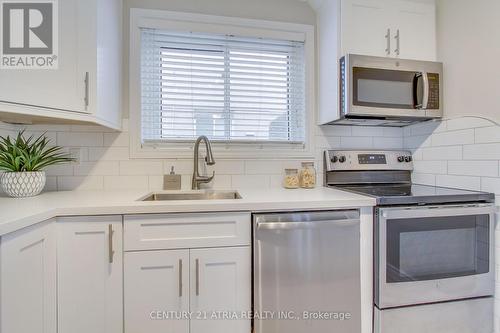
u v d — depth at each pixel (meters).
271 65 1.94
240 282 1.23
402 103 1.65
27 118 1.35
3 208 1.06
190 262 1.19
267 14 1.89
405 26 1.71
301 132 1.98
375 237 1.33
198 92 1.84
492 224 1.40
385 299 1.30
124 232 1.15
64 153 1.67
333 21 1.72
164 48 1.80
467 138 1.55
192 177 1.77
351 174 1.94
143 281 1.16
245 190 1.69
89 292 1.13
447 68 1.68
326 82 1.82
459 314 1.39
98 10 1.36
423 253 1.34
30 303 0.94
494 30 1.40
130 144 1.73
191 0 1.80
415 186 1.82
